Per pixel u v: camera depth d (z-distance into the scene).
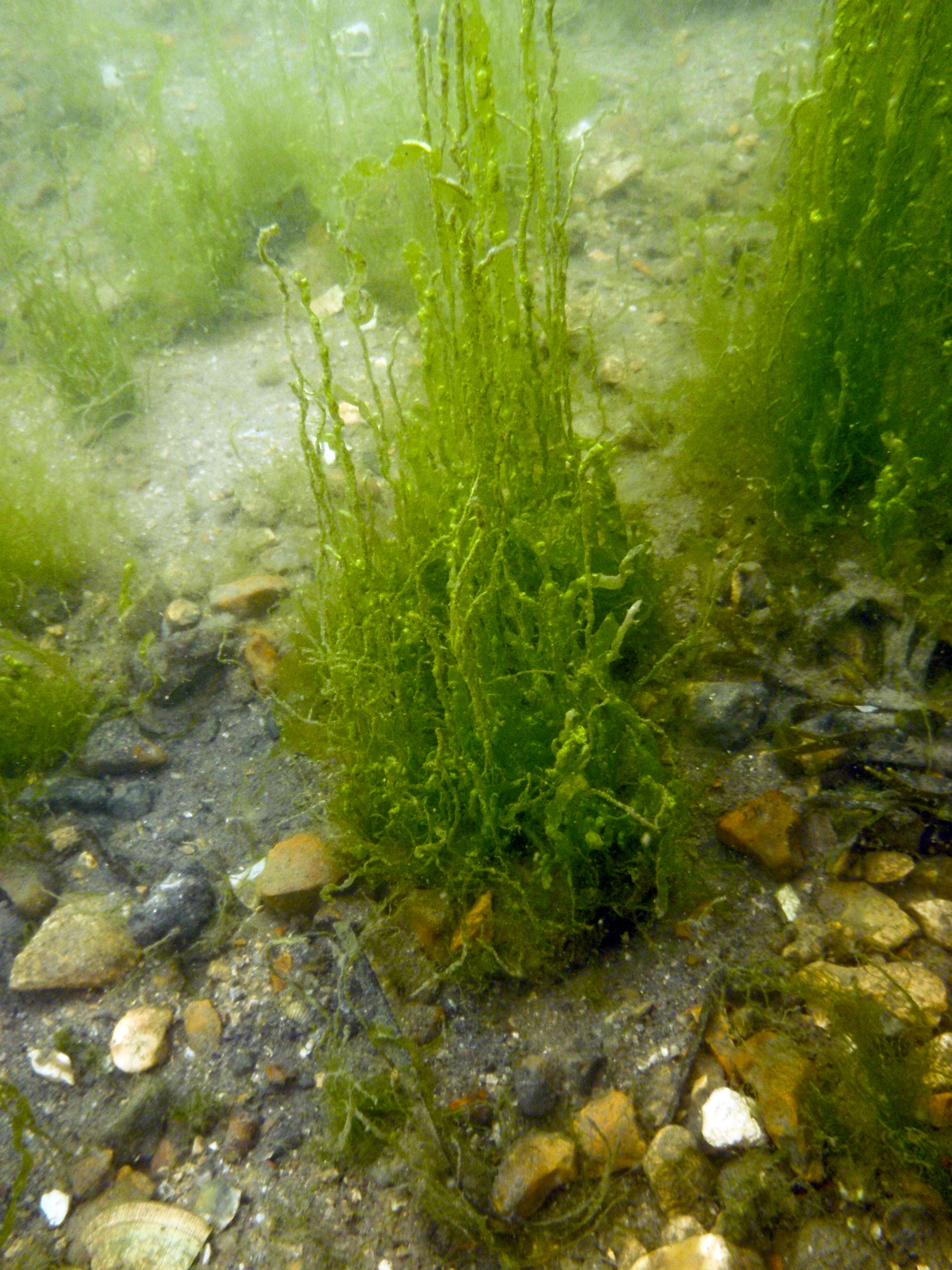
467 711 0.29
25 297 0.56
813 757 0.32
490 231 0.31
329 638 0.36
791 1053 0.27
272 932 0.33
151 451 0.53
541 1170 0.26
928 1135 0.24
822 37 0.38
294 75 0.79
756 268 0.49
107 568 0.46
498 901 0.30
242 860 0.35
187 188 0.63
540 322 0.33
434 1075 0.29
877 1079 0.25
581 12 0.89
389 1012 0.30
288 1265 0.26
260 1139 0.28
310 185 0.67
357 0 1.00
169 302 0.63
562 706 0.29
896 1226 0.24
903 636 0.33
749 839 0.31
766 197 0.58
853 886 0.30
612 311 0.55
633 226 0.62
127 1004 0.31
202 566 0.46
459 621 0.26
